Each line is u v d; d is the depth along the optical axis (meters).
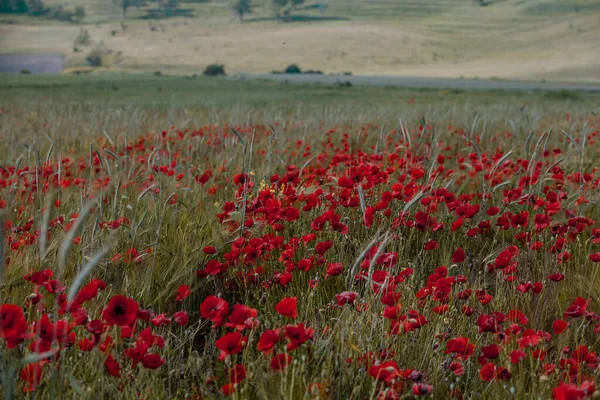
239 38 185.38
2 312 2.29
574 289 3.94
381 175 5.07
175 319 2.72
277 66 138.38
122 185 5.37
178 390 2.79
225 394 2.70
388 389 2.54
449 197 4.77
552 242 4.71
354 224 4.73
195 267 3.86
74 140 11.16
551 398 2.75
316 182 5.72
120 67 139.75
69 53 163.25
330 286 3.94
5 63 148.12
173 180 5.65
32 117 17.59
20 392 2.59
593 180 6.06
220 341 2.59
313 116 15.52
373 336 3.21
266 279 3.89
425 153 6.68
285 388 2.52
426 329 3.35
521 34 181.12
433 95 48.12
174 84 65.00
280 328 2.83
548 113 20.70
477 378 3.08
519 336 3.29
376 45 169.50
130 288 3.53
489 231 4.88
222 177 6.47
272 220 4.22
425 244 4.36
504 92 52.28
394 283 3.43
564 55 139.50
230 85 64.81
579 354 2.91
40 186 5.38
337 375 2.88
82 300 2.75
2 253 1.93
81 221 2.00
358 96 46.56
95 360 2.72
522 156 8.97
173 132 11.41
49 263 3.65
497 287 4.05
